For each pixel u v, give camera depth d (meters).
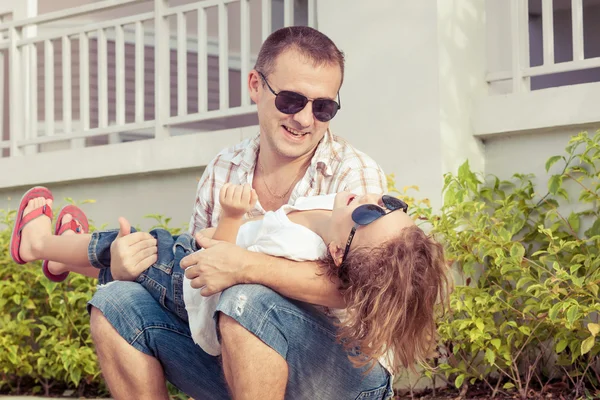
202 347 3.07
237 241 3.16
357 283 2.71
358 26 5.81
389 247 2.71
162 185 6.97
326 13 5.96
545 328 5.03
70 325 6.05
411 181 5.55
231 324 2.79
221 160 3.89
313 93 3.45
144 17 7.14
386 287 2.65
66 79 7.57
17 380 6.46
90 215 7.34
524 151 5.60
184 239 3.31
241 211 3.03
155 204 7.00
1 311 6.20
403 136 5.59
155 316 3.11
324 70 3.46
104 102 7.38
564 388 5.01
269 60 3.52
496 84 6.14
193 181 6.79
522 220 5.31
